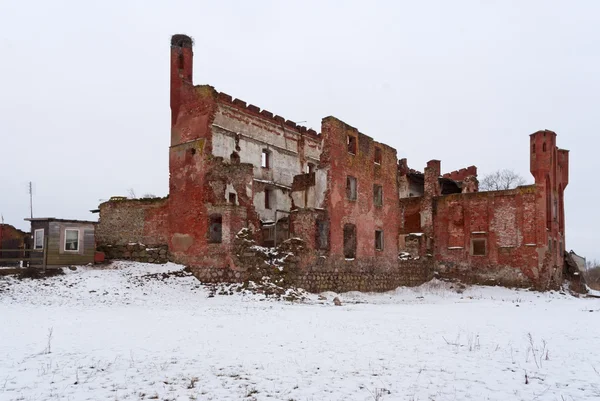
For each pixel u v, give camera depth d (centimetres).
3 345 1238
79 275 2588
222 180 2898
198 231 2794
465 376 1019
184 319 1712
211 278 2680
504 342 1398
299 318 1792
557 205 4147
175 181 2978
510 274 3878
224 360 1118
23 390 886
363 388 928
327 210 2966
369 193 3412
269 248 2795
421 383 964
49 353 1155
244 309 2030
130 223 3142
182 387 921
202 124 2948
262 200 3528
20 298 2155
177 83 3112
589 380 1004
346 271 3080
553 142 3931
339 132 3117
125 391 891
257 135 3588
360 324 1678
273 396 877
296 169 3969
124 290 2395
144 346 1245
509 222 3931
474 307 2536
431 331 1563
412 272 3875
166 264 2858
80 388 902
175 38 3164
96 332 1426
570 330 1680
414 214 4412
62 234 2759
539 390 931
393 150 3809
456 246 4162
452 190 5050
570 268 4247
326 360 1132
